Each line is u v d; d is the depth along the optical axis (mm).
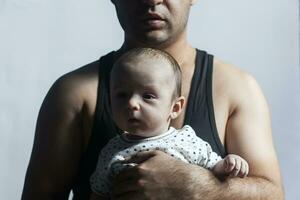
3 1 2936
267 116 2297
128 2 2188
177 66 2064
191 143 2049
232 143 2227
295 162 3061
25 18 2949
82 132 2264
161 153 2002
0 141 2938
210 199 2014
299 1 3053
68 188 2297
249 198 2076
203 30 3010
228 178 2059
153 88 1984
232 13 3029
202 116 2213
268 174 2193
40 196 2250
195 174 2002
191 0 2277
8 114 2941
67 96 2268
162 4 2172
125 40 2320
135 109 1976
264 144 2227
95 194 2105
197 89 2252
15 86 2945
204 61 2324
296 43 3055
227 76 2303
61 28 2967
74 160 2266
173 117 2072
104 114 2230
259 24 3037
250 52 3035
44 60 2959
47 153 2250
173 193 1990
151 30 2182
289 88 3059
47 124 2268
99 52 2984
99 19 2984
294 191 3053
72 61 2971
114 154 2049
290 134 3055
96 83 2279
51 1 2965
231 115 2258
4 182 2943
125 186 1994
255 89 2314
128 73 1992
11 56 2945
